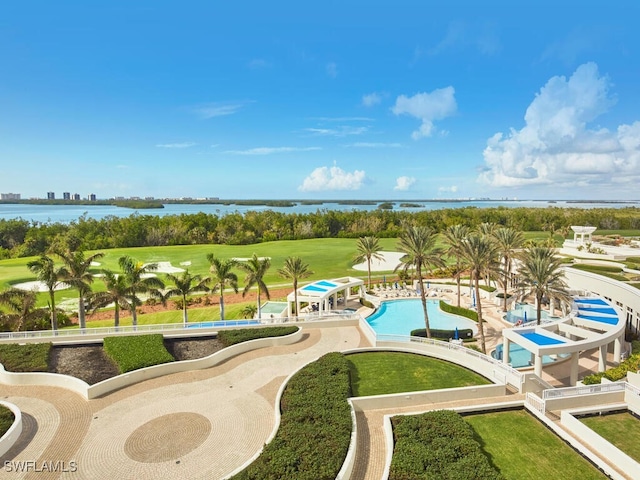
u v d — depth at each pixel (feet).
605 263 217.77
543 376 103.40
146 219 424.87
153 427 67.51
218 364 95.81
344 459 55.62
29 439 63.87
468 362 92.43
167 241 391.04
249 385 84.12
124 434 65.36
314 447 56.54
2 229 369.50
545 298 168.14
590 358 115.34
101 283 207.72
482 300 180.96
